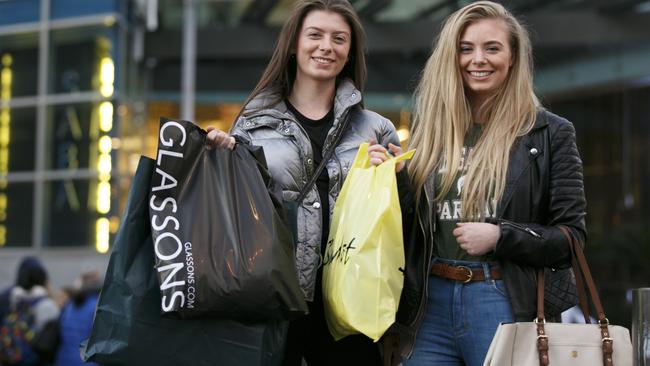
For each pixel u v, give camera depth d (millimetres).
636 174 31703
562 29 25219
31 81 27938
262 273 4914
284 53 5957
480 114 5734
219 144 5289
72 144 27562
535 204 5309
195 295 4844
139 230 5051
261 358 5020
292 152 5727
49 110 27750
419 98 5859
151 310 4957
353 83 6066
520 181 5305
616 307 27984
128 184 27609
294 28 5918
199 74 28516
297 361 5875
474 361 5289
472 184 5367
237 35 26672
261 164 5309
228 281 4883
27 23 28062
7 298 13328
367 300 5141
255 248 4977
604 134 32656
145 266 5008
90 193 27234
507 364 4801
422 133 5742
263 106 5895
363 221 5289
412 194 5512
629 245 28922
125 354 4930
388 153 5598
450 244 5422
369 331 5105
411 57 28094
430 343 5441
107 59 27422
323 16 5855
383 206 5242
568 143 5336
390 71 28859
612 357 4781
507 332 4812
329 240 5547
